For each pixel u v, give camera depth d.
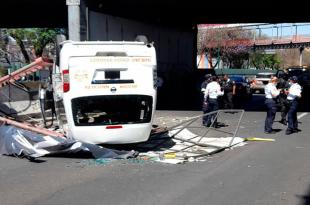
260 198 7.44
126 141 11.56
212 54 72.00
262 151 12.09
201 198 7.43
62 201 7.27
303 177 8.98
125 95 11.55
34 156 11.05
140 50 11.75
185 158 10.98
